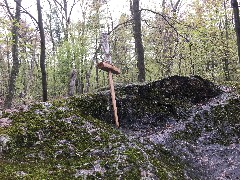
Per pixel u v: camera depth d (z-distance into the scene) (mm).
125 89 7938
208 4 20422
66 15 24344
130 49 32125
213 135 7109
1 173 4352
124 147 5445
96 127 6223
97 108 7297
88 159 5078
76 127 6117
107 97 7551
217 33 19641
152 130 7305
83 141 5719
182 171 5852
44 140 5621
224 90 8352
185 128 7227
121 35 31141
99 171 4719
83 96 7449
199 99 8094
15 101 22578
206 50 17703
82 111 7039
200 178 5977
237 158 6492
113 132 6160
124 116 7523
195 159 6504
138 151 5438
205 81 8336
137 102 7719
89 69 21797
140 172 4828
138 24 13125
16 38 16938
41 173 4484
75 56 20078
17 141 5434
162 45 22969
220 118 7434
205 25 18953
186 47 19281
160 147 6512
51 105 6871
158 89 7988
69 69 20172
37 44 31906
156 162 5406
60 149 5402
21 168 4605
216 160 6500
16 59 17281
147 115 7598
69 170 4680
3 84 33219
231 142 6938
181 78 8148
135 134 7086
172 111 7695
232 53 19875
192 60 21781
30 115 6320
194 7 20969
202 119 7457
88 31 23203
